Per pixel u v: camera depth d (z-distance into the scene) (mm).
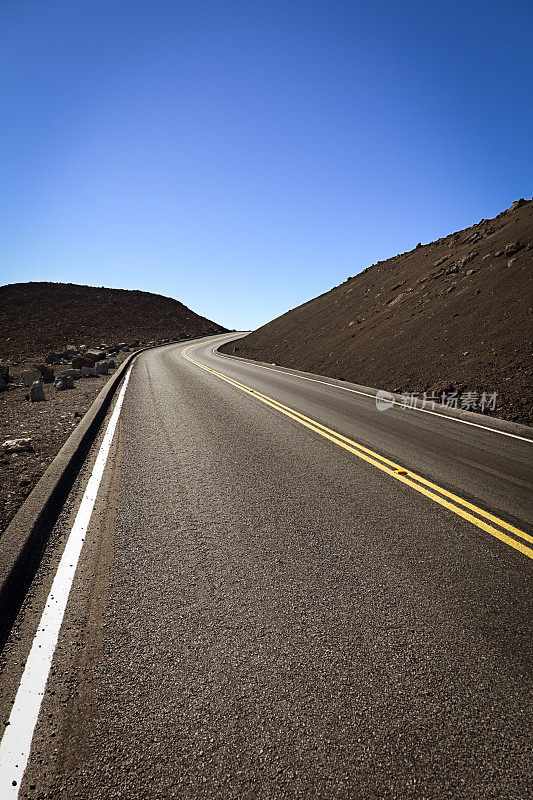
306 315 35062
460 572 3029
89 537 3414
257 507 4090
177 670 2088
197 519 3795
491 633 2424
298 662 2170
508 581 2934
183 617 2480
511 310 12984
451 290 17984
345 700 1952
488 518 3910
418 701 1960
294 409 9523
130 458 5582
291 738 1761
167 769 1616
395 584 2869
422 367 13148
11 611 2451
